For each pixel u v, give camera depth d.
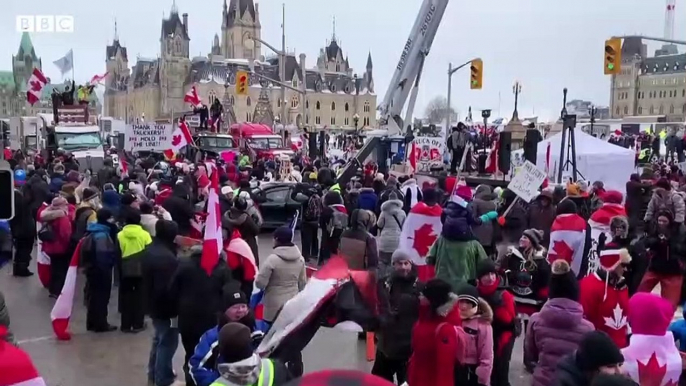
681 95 123.56
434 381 5.63
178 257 7.71
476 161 25.53
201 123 41.78
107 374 8.29
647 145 37.41
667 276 8.75
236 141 40.06
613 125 58.12
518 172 11.43
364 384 2.89
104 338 9.74
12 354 4.44
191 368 5.14
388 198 13.55
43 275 12.27
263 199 18.91
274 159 30.22
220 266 6.95
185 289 6.86
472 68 29.48
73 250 11.70
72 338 9.73
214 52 158.38
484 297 6.39
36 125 39.59
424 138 25.25
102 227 9.95
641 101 131.38
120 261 9.73
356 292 5.65
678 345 6.11
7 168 4.39
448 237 8.23
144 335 9.89
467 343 5.82
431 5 24.62
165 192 14.12
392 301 6.39
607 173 21.42
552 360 5.42
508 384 6.51
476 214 11.45
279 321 5.22
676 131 43.06
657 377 5.42
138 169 19.14
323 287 5.36
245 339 4.13
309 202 14.93
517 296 8.04
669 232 9.03
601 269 6.93
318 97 139.62
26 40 127.12
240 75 36.47
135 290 9.96
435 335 5.59
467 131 26.77
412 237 10.83
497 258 10.02
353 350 9.40
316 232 15.09
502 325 6.35
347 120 144.38
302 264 7.59
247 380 4.09
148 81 145.25
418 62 25.22
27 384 4.44
